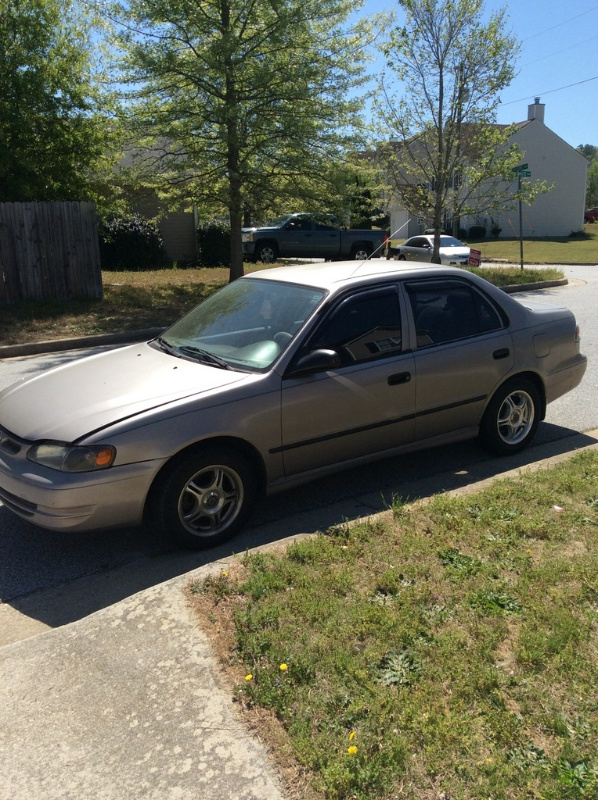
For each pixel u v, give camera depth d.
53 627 3.38
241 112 13.88
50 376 4.68
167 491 3.88
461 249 22.73
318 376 4.36
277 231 24.20
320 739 2.32
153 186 15.95
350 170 15.23
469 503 4.18
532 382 5.57
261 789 2.18
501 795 2.10
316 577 3.33
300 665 2.67
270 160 14.93
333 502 4.77
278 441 4.23
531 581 3.25
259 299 4.92
